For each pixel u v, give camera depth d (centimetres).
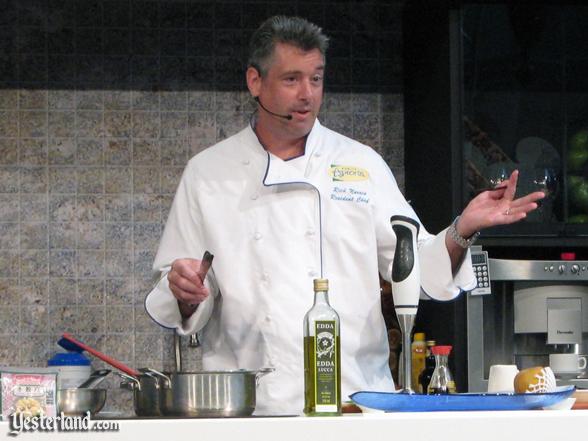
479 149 504
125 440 236
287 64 363
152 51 550
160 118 548
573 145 513
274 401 363
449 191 496
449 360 492
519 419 243
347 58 563
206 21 554
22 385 262
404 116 562
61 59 545
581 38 518
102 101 545
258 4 557
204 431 236
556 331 501
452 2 497
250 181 384
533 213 507
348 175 383
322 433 237
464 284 335
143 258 543
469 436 241
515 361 503
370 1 566
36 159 540
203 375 271
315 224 377
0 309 534
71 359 493
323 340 274
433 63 516
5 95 541
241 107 552
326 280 279
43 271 537
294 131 372
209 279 375
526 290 502
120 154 545
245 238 378
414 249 298
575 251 534
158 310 355
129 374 307
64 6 547
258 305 371
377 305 377
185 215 388
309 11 562
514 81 511
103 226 541
